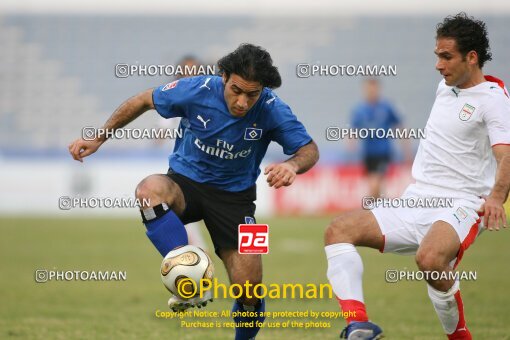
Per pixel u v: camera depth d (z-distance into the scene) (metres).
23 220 70.44
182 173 21.00
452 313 20.22
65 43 106.38
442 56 20.03
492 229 18.44
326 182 73.06
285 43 105.69
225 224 21.02
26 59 105.38
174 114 20.33
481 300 31.16
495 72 101.25
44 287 35.66
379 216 20.36
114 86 104.00
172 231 19.47
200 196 20.89
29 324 26.53
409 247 20.55
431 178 20.73
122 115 20.30
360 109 63.25
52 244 52.22
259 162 21.45
